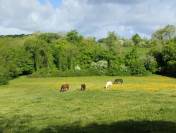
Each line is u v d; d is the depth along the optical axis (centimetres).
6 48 15088
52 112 4309
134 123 3275
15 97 6844
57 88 9350
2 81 11406
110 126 3189
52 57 15950
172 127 3028
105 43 19875
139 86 8875
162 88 8175
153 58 15338
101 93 6975
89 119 3628
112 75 14762
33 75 14525
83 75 14738
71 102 5406
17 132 3080
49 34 18600
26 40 16675
